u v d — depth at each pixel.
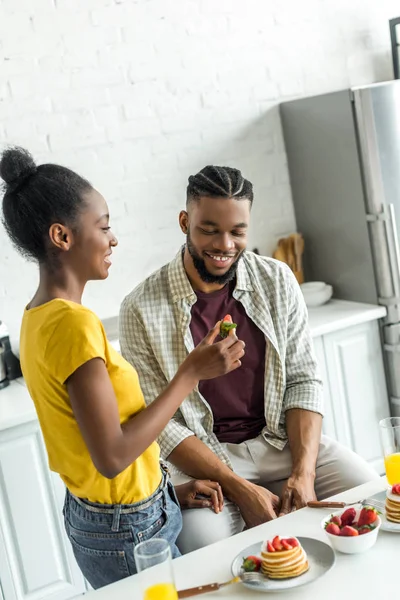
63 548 2.82
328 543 1.66
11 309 3.21
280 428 2.39
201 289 2.34
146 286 2.36
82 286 1.68
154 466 1.76
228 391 2.35
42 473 2.77
